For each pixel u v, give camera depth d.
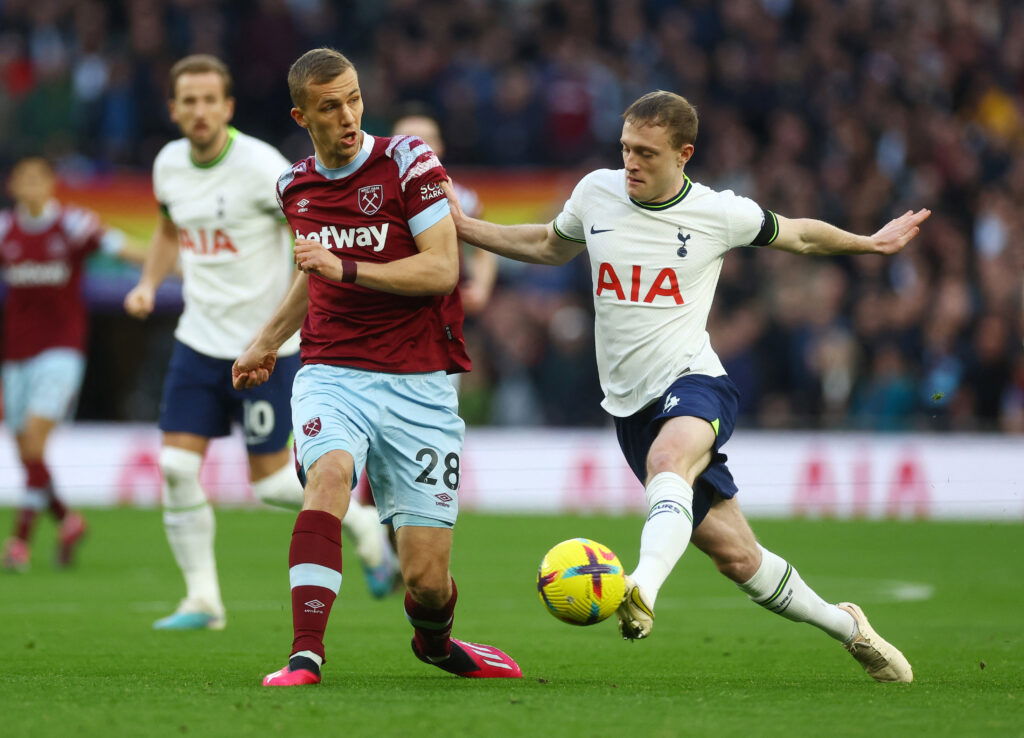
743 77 77.44
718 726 15.98
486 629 29.62
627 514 63.41
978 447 61.78
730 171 73.88
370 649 25.67
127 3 78.44
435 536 20.12
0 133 73.50
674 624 31.25
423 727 15.64
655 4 80.56
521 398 67.38
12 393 42.91
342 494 19.14
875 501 62.12
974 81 81.56
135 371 77.19
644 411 21.05
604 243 20.92
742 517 20.78
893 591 38.03
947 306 64.25
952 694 19.16
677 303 20.77
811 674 22.34
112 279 69.81
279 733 15.25
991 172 76.31
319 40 78.50
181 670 22.27
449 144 74.00
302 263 19.22
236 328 28.98
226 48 76.31
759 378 64.00
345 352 20.25
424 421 20.23
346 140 19.81
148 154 73.06
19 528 42.53
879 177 71.69
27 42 77.94
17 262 42.16
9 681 20.16
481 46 79.00
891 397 62.44
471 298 38.06
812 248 21.25
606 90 76.38
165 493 29.31
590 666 23.52
